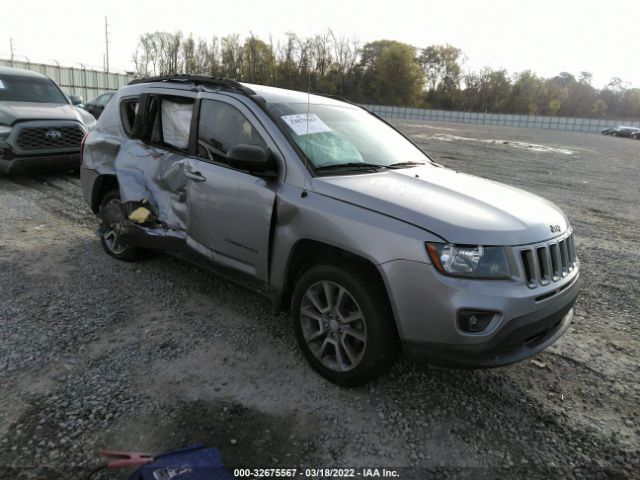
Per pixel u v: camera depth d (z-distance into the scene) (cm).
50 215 662
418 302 266
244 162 323
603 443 276
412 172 372
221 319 395
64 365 319
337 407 293
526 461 260
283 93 410
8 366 313
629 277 553
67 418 269
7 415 269
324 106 420
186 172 398
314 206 308
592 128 6738
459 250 264
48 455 243
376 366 289
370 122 444
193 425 270
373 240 278
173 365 327
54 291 428
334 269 299
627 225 828
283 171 334
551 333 305
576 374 346
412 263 266
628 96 10081
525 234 283
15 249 523
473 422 288
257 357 342
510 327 264
